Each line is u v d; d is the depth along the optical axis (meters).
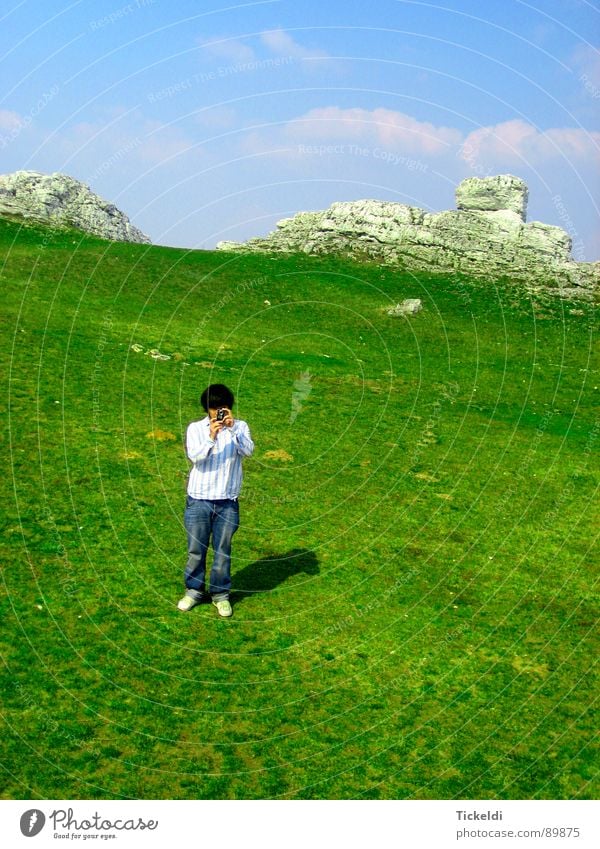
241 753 6.93
